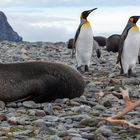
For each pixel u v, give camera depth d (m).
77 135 7.66
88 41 19.86
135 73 18.72
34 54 30.70
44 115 9.66
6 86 11.06
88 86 14.49
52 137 7.50
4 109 10.48
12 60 25.92
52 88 11.26
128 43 18.17
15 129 8.33
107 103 10.87
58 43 43.69
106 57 29.28
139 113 9.46
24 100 11.16
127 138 7.52
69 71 11.50
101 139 7.51
